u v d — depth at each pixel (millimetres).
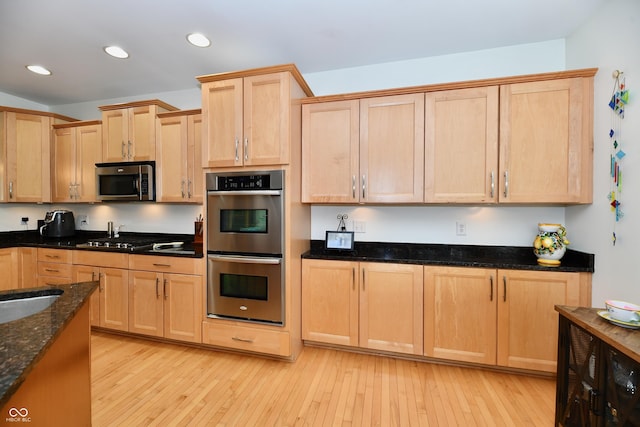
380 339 2111
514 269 1876
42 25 1954
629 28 1551
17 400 818
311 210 2664
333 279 2199
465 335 1967
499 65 2293
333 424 1520
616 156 1629
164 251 2422
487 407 1644
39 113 3066
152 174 2707
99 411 1605
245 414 1590
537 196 1901
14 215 3305
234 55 2371
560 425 1363
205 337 2258
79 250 2623
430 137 2062
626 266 1552
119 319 2498
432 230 2430
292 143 2115
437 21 1946
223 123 2176
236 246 2180
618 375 1046
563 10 1825
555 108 1867
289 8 1797
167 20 1906
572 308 1348
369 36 2119
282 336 2092
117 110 2834
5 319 1144
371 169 2168
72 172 3059
